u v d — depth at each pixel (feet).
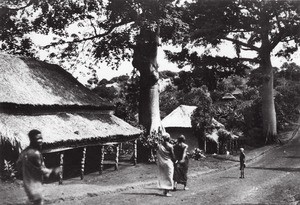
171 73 337.31
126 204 41.96
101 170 80.89
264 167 91.35
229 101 277.44
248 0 145.38
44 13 110.73
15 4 110.11
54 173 31.12
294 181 64.49
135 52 109.19
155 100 110.63
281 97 257.75
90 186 55.42
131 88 130.82
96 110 95.04
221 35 155.74
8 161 59.16
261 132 175.32
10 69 78.84
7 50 125.29
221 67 163.84
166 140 49.60
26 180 29.81
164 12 98.73
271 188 57.06
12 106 67.97
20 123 64.64
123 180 68.33
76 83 98.17
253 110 187.42
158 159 49.70
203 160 101.55
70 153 98.32
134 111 132.77
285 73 342.44
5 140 58.08
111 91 153.48
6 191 46.55
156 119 110.01
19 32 120.78
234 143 162.40
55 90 84.69
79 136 72.38
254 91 286.66
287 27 147.95
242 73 167.94
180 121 142.61
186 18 153.48
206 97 128.67
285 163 99.50
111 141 85.30
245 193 52.03
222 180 68.18
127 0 97.71
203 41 166.30
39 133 30.71
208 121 125.90
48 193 45.75
